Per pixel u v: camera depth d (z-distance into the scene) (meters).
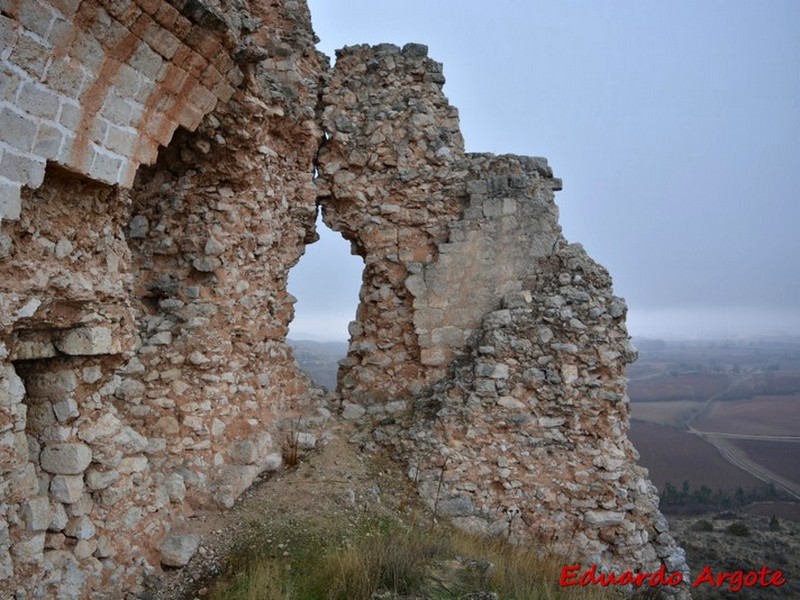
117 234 4.86
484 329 8.55
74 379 4.50
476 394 8.12
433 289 8.95
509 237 8.87
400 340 9.16
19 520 3.87
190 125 5.09
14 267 3.78
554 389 8.10
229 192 7.08
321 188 9.28
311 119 8.71
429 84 9.49
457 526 7.56
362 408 9.02
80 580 4.28
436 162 9.23
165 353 6.52
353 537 5.95
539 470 7.93
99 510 4.70
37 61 3.63
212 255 6.82
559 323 8.29
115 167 4.40
